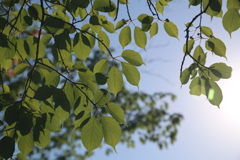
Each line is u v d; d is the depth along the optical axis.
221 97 0.97
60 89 0.95
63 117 0.97
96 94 0.98
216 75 0.97
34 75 1.09
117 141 0.95
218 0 1.01
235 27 1.01
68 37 1.04
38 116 0.97
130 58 1.04
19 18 1.12
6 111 0.95
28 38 1.10
